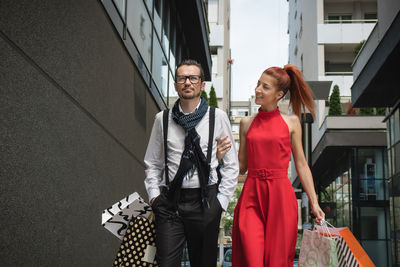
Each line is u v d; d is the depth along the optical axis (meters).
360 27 27.12
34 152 3.71
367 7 28.34
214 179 3.52
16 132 3.38
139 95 8.53
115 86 6.65
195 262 3.51
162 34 11.70
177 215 3.42
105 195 6.05
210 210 3.42
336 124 22.41
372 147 22.47
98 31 5.72
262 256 3.47
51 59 4.10
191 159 3.44
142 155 8.83
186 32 16.55
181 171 3.40
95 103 5.57
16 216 3.38
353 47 27.73
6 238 3.22
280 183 3.56
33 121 3.70
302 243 3.54
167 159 3.53
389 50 11.32
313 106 3.85
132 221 3.54
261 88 3.69
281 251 3.46
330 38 27.12
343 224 24.38
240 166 3.94
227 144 3.56
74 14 4.77
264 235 3.57
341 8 28.33
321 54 27.09
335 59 28.33
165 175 3.52
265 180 3.59
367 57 13.99
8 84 3.26
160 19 11.38
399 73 12.66
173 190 3.42
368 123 22.25
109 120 6.28
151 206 3.52
